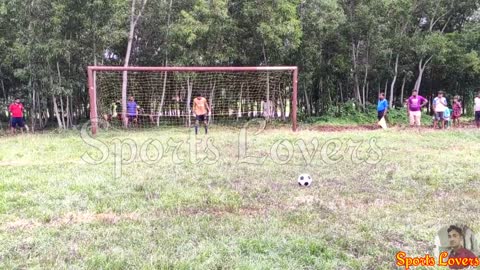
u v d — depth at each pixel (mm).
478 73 22844
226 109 18719
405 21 21406
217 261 3574
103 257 3637
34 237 4160
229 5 18812
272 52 19422
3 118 22625
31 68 17156
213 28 17891
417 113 15383
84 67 18141
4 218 4762
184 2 19188
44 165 7992
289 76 19422
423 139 11531
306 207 5176
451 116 18344
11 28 17797
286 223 4547
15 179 6672
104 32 16922
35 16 16703
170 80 18875
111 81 18109
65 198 5605
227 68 15273
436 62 22422
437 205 5199
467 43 21828
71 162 8328
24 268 3514
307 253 3764
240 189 6102
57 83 17484
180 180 6680
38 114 20359
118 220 4703
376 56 21141
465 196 5652
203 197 5637
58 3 16250
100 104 17734
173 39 18344
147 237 4148
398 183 6406
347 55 21594
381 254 3742
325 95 22953
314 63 20812
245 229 4336
